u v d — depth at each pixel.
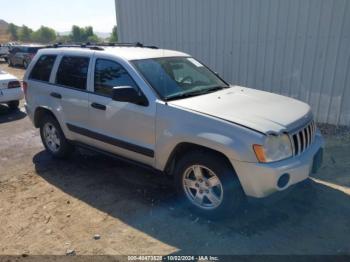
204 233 3.39
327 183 4.37
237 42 7.70
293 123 3.41
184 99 3.84
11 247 3.27
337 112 6.77
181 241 3.28
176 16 8.59
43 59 5.38
